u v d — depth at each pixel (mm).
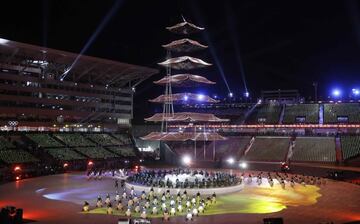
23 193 54562
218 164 94812
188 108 138250
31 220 38344
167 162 102750
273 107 129000
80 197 51875
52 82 99562
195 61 63531
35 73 95688
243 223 37781
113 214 41750
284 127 114000
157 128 119875
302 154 93625
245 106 135125
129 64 106750
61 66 99562
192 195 53500
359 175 71438
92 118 112000
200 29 65500
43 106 98000
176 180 56281
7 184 63156
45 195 53156
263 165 89750
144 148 116438
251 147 102500
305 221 38281
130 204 45531
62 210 43656
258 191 58219
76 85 106125
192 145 109125
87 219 39156
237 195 54750
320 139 99125
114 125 119000
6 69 89125
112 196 52562
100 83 114812
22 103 92875
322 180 67938
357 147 90312
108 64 102312
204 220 39188
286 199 51531
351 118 112250
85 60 96688
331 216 40656
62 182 65938
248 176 74438
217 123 122188
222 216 41188
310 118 116750
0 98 87938
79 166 84562
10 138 85312
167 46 65812
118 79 116750
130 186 58906
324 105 122562
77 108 106875
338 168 79812
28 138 88875
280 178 68188
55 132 97875
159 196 51625
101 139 105812
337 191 57844
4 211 34312
